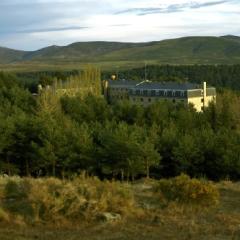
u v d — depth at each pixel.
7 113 77.25
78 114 88.12
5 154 59.97
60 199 19.23
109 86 170.88
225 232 17.14
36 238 16.05
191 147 57.47
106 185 24.20
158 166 57.12
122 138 54.69
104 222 18.25
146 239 16.09
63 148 56.56
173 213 20.62
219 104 105.44
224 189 29.95
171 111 92.81
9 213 18.69
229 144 58.56
